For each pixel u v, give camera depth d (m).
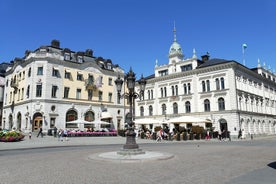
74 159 14.15
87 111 53.41
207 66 49.25
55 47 52.00
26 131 46.53
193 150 19.66
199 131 41.56
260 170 10.43
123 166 11.54
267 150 19.25
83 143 28.62
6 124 55.12
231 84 45.88
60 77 49.72
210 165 11.79
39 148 23.00
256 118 52.00
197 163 12.42
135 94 17.16
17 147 22.95
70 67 51.81
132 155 14.61
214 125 47.09
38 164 12.28
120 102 60.25
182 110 52.72
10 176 9.32
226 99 46.28
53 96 48.25
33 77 47.53
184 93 53.22
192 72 51.69
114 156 14.21
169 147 23.11
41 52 48.28
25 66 50.78
